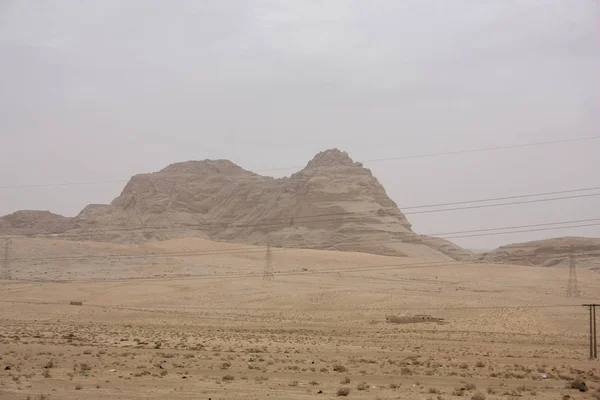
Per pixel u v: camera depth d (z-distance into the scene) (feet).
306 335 319.27
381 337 317.63
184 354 206.59
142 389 135.23
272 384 145.18
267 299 500.33
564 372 190.08
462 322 393.09
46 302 471.62
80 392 130.31
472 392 141.28
